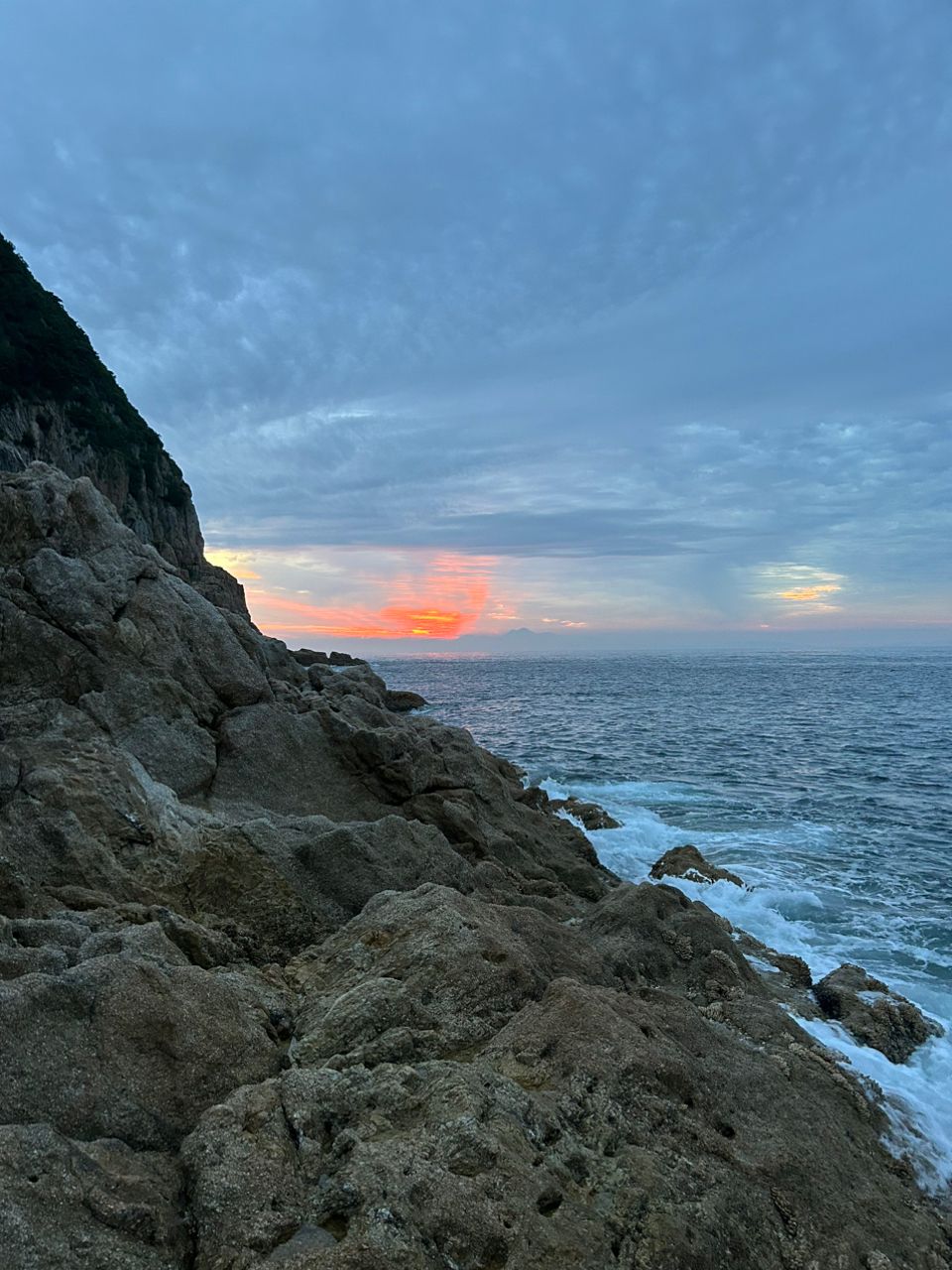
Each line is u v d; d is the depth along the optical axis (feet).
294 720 55.16
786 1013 33.50
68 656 48.37
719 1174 18.61
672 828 79.56
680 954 35.65
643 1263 15.11
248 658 57.62
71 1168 14.39
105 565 53.98
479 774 62.59
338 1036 21.56
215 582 249.14
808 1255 17.95
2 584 48.73
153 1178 15.16
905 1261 19.04
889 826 83.66
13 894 28.27
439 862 39.86
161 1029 19.22
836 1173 20.97
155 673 51.11
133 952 22.11
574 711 213.46
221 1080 19.12
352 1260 13.12
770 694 295.89
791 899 57.88
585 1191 16.71
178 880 32.37
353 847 36.29
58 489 54.49
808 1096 24.29
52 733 42.78
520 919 31.12
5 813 31.55
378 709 72.08
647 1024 23.22
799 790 103.09
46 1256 12.56
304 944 32.32
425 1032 22.22
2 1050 17.08
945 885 63.00
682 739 155.02
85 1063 17.85
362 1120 17.35
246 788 50.67
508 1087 18.62
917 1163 24.27
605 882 56.34
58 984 18.80
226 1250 13.84
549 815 76.59
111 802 33.37
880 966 46.62
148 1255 13.47
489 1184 15.44
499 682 371.15
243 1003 22.03
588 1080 19.88
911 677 427.74
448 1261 13.97
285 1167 15.58
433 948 25.41
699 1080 21.90
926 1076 32.32
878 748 144.66
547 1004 23.09
